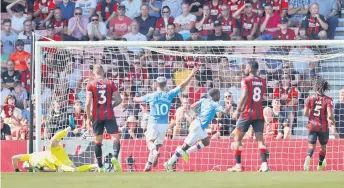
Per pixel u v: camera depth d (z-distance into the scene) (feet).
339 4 219.20
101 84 140.36
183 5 223.71
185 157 148.97
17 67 220.43
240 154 140.77
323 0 218.79
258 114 136.36
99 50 183.11
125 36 226.38
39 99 149.18
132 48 185.26
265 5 219.41
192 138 148.15
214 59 184.03
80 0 228.43
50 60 177.99
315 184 87.20
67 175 112.98
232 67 184.14
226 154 152.66
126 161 155.22
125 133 174.40
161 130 147.33
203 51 183.42
